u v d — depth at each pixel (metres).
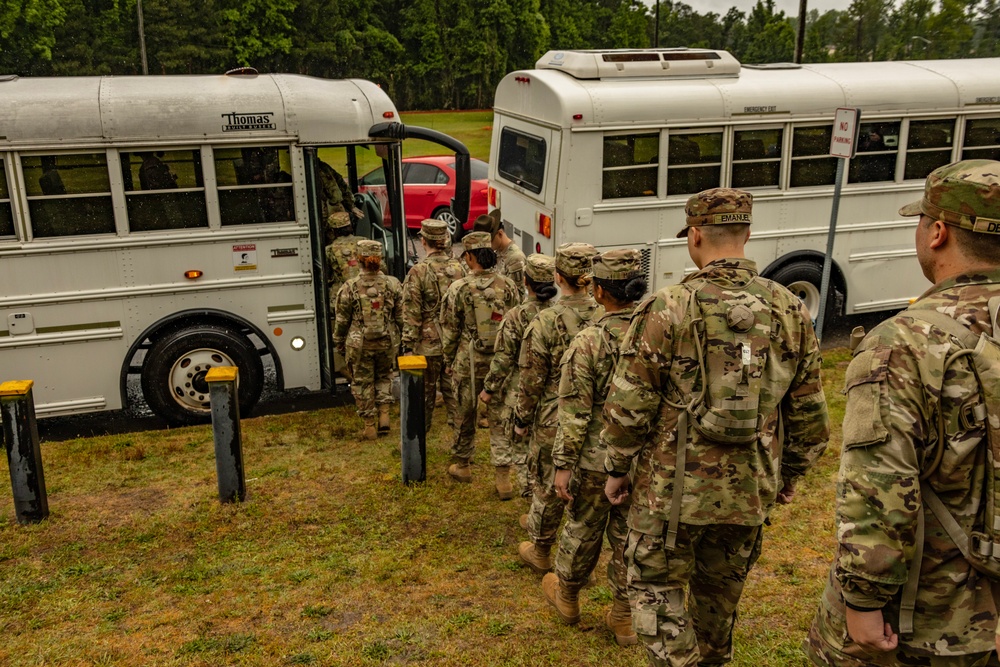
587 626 4.05
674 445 2.86
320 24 51.91
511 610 4.23
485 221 6.93
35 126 6.52
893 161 9.06
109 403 7.14
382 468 6.19
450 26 55.56
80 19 44.75
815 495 5.52
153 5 45.84
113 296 6.96
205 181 6.98
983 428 1.98
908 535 2.02
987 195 2.03
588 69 8.12
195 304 7.20
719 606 3.10
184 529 5.17
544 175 8.28
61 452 6.62
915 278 9.49
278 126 7.03
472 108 56.31
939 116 9.02
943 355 2.01
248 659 3.81
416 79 55.19
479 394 5.69
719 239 2.89
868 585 2.05
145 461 6.41
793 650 3.79
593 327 3.70
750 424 2.78
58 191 6.70
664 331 2.82
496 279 5.62
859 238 9.15
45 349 6.90
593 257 3.84
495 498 5.64
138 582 4.53
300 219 7.27
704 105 8.20
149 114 6.75
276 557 4.81
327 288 7.43
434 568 4.68
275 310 7.39
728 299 2.80
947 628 2.06
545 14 63.66
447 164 15.44
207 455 6.52
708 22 58.12
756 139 8.51
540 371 4.21
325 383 7.71
